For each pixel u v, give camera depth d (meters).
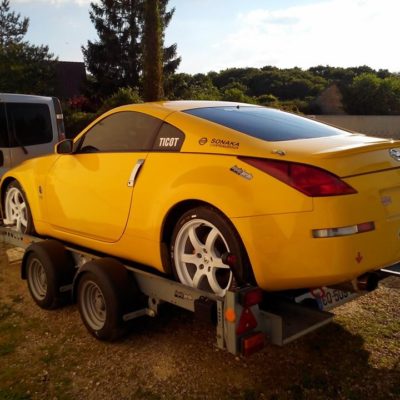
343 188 2.89
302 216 2.88
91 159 4.36
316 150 3.08
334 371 3.50
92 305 4.12
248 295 3.01
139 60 37.97
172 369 3.60
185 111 3.83
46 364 3.74
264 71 81.31
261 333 3.09
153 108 3.98
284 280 3.00
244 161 3.18
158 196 3.61
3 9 42.50
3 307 4.87
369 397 3.18
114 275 3.86
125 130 4.12
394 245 3.08
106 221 4.14
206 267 3.44
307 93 75.25
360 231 2.90
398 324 4.14
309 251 2.88
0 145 7.36
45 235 5.24
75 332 4.25
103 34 37.81
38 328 4.36
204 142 3.46
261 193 3.03
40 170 5.02
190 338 4.05
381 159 3.17
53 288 4.55
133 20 37.94
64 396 3.32
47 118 7.95
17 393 3.37
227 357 3.74
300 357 3.70
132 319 3.92
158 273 3.90
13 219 5.77
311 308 3.32
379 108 51.97
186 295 3.45
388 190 3.12
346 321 4.22
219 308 3.13
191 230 3.48
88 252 4.55
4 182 5.81
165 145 3.72
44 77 32.34
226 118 3.71
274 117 4.01
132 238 3.90
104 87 37.59
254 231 3.02
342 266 2.86
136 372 3.58
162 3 39.06
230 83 75.94
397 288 4.81
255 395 3.25
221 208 3.15
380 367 3.53
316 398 3.19
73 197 4.51
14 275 5.81
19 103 7.61
